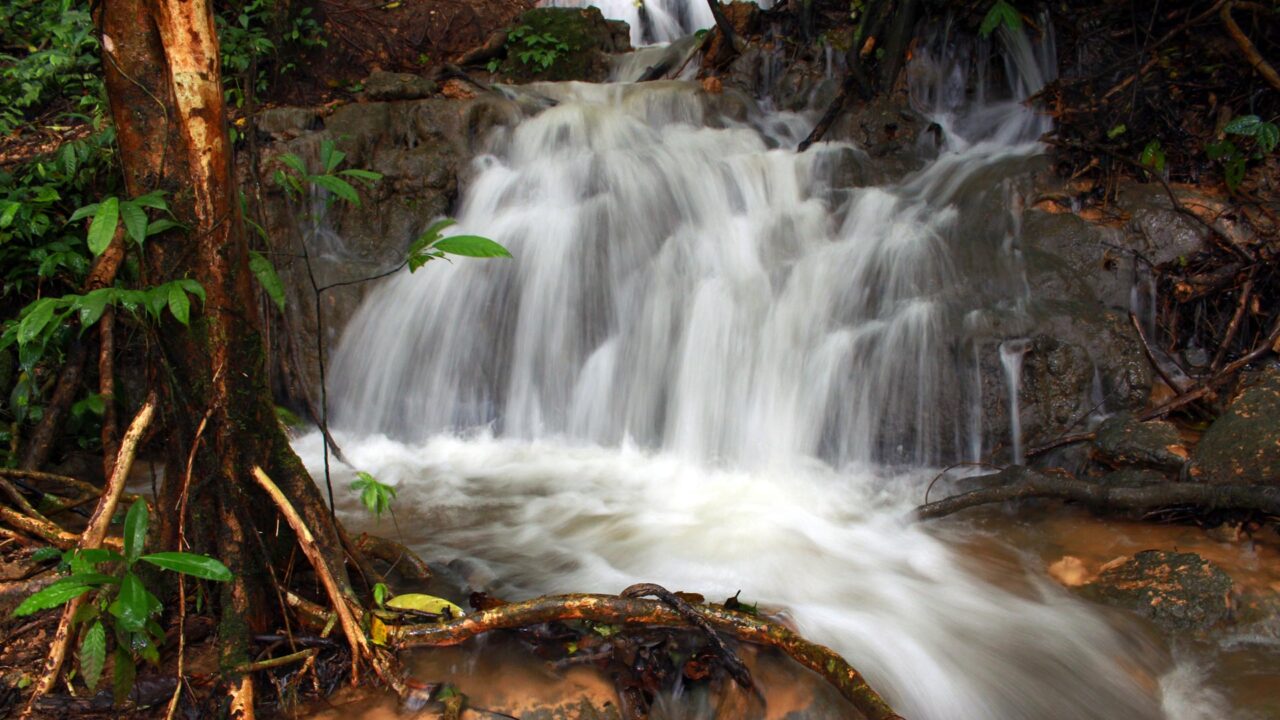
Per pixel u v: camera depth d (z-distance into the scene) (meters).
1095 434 4.97
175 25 2.88
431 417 6.11
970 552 4.36
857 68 7.30
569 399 6.14
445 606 3.41
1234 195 6.18
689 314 5.89
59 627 3.05
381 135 6.87
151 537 3.48
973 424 5.30
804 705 3.15
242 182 6.36
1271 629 3.69
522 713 3.04
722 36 8.26
